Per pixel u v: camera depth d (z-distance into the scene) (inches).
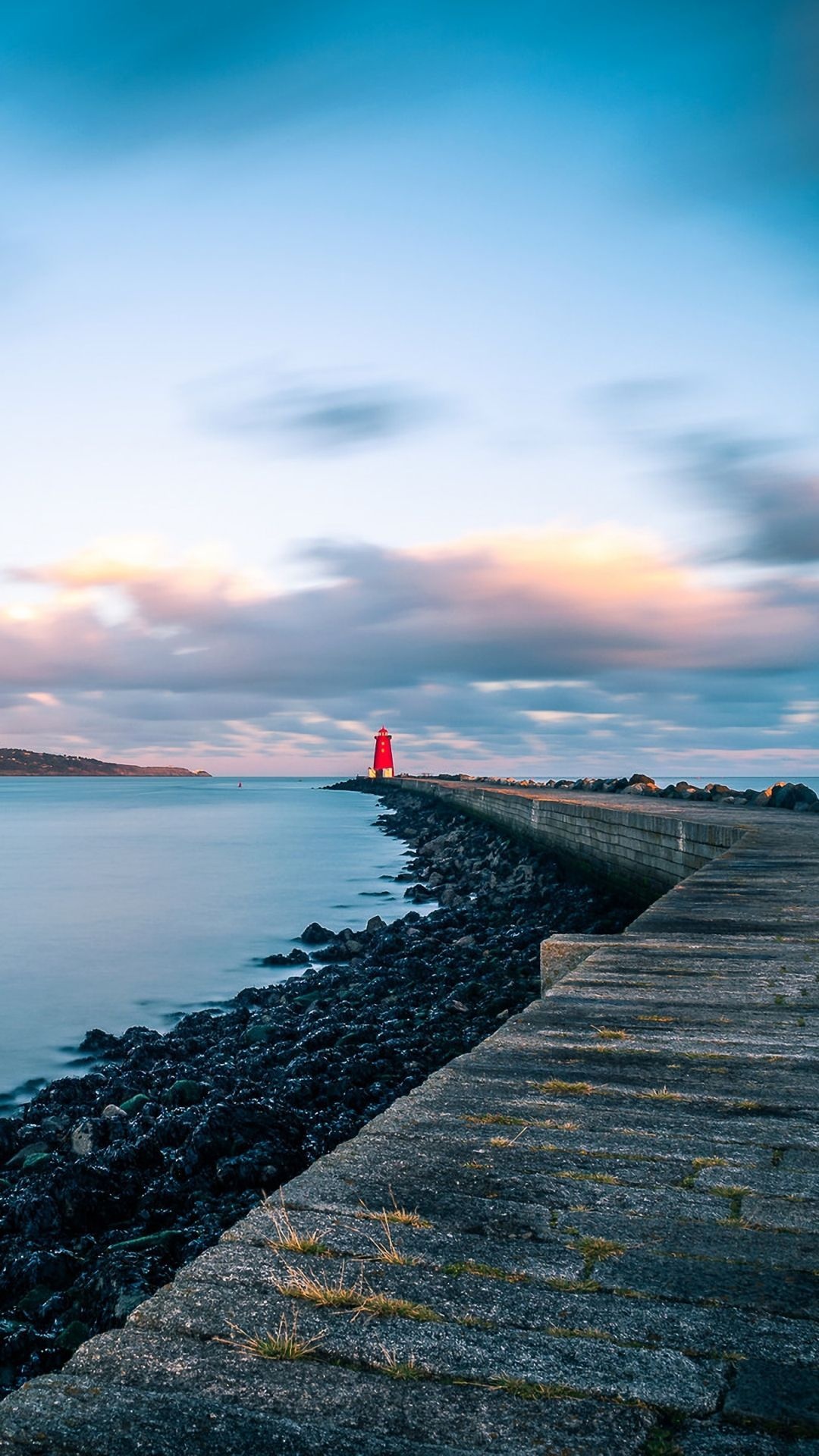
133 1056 528.4
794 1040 218.1
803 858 582.6
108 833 2486.5
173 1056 538.3
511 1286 110.5
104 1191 291.1
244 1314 104.0
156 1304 106.3
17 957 888.3
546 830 1237.7
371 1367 94.7
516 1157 150.6
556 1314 104.5
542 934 812.0
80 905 1210.0
